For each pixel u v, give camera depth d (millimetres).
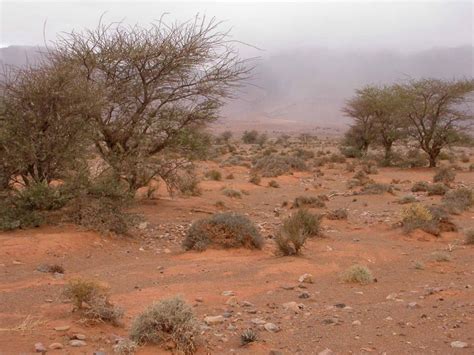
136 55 18703
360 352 6602
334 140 101188
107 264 12031
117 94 19078
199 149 21172
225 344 6785
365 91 51156
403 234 16062
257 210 21984
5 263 11539
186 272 11031
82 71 17953
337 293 9727
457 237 15961
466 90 42125
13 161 14805
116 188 15680
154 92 20062
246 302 8789
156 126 20078
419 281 10859
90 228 14258
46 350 6145
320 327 7570
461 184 32625
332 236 15875
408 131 45188
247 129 167375
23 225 14117
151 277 10641
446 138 43688
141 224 16531
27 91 14898
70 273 11039
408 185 32406
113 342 6637
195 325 6570
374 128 51438
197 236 13484
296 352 6559
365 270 10633
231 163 43562
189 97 20531
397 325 7676
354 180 32312
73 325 7152
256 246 13594
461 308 8547
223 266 11562
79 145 15891
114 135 19359
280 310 8453
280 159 38750
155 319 6500
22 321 7434
